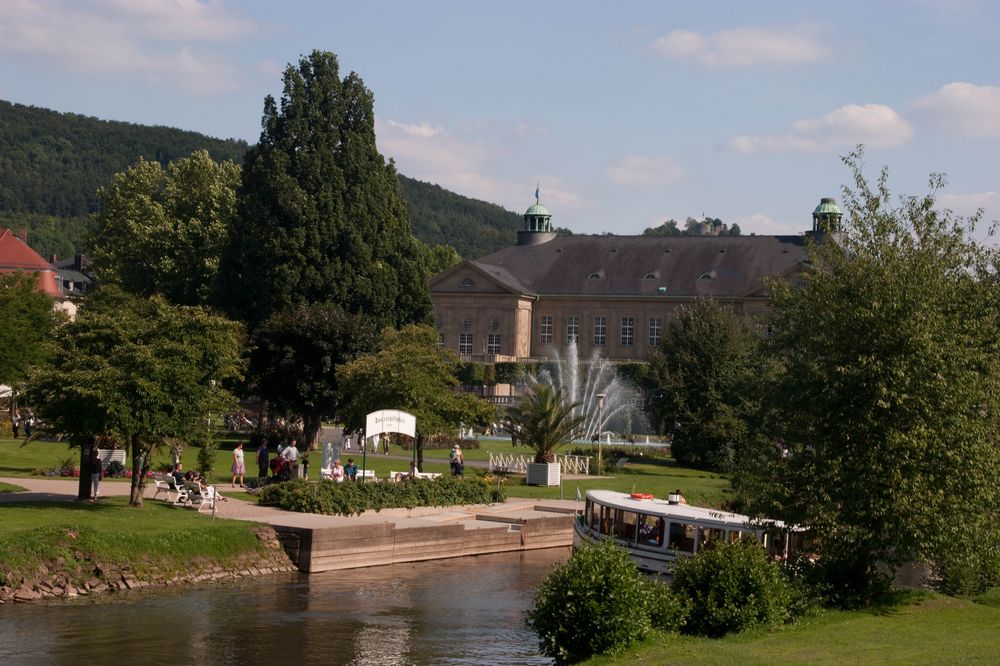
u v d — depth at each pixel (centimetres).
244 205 8925
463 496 5456
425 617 3434
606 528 3938
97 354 4312
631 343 14775
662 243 15300
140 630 3084
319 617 3362
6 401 8044
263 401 8469
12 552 3388
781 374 3212
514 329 14650
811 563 3167
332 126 9194
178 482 4562
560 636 2492
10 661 2741
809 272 3250
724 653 2350
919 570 4250
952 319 3023
